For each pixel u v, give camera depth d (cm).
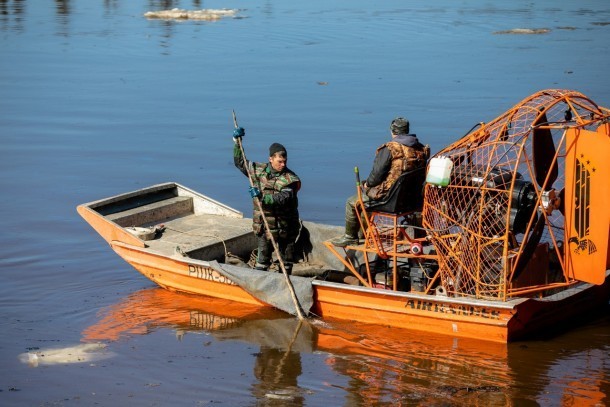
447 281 3397
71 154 6169
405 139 3372
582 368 3097
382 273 3847
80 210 4222
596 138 3158
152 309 3753
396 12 13662
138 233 4122
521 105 3278
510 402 2858
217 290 3822
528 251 3266
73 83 8638
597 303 3653
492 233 3281
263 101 7675
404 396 2914
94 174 5706
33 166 5891
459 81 8275
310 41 11025
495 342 3284
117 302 3844
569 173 3247
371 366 3155
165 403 2888
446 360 3181
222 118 7119
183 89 8294
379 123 6781
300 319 3584
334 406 2858
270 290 3634
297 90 8088
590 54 9469
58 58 10012
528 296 3438
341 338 3416
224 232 4203
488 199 3266
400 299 3397
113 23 12825
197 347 3359
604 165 3152
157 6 14925
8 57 10081
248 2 15388
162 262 3925
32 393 2966
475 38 10938
